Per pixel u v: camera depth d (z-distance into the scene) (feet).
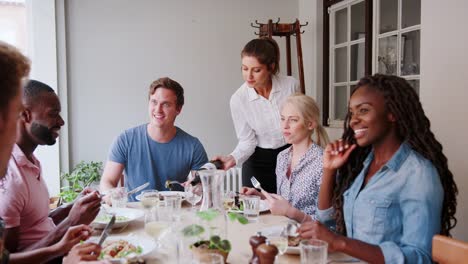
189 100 12.97
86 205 5.06
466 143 7.50
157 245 4.60
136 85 12.50
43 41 11.46
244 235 5.01
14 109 3.06
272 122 9.10
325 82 12.80
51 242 4.89
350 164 5.24
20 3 11.71
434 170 4.30
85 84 12.11
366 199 4.60
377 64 10.99
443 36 7.96
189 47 12.86
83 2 11.96
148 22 12.50
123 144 7.81
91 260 3.93
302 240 3.95
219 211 4.37
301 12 13.62
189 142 8.04
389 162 4.50
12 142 3.18
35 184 5.38
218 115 13.20
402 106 4.46
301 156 6.75
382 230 4.44
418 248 4.07
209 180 4.79
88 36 12.05
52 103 5.31
